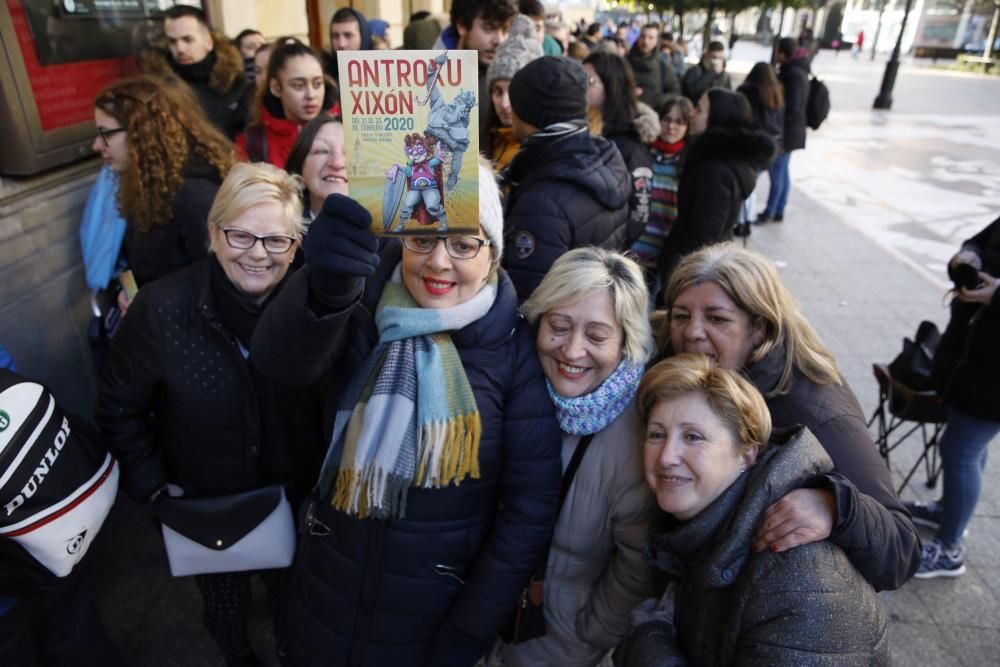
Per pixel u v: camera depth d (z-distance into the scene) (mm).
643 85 7324
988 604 2570
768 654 1110
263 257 1607
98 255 2740
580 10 34875
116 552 2744
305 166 2277
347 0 7410
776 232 7004
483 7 3400
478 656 1501
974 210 7871
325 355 1250
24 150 2619
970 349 2369
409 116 1070
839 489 1170
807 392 1510
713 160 3180
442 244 1304
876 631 1146
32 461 1408
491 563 1442
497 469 1452
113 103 2193
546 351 1441
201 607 2516
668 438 1269
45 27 2754
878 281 5719
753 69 6559
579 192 2217
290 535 1863
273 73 3076
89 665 1840
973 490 2529
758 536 1188
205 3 4348
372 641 1517
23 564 1437
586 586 1622
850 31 38875
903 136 12531
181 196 2215
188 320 1669
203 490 1835
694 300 1531
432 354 1360
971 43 28781
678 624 1369
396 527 1422
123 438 1738
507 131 2986
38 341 2791
